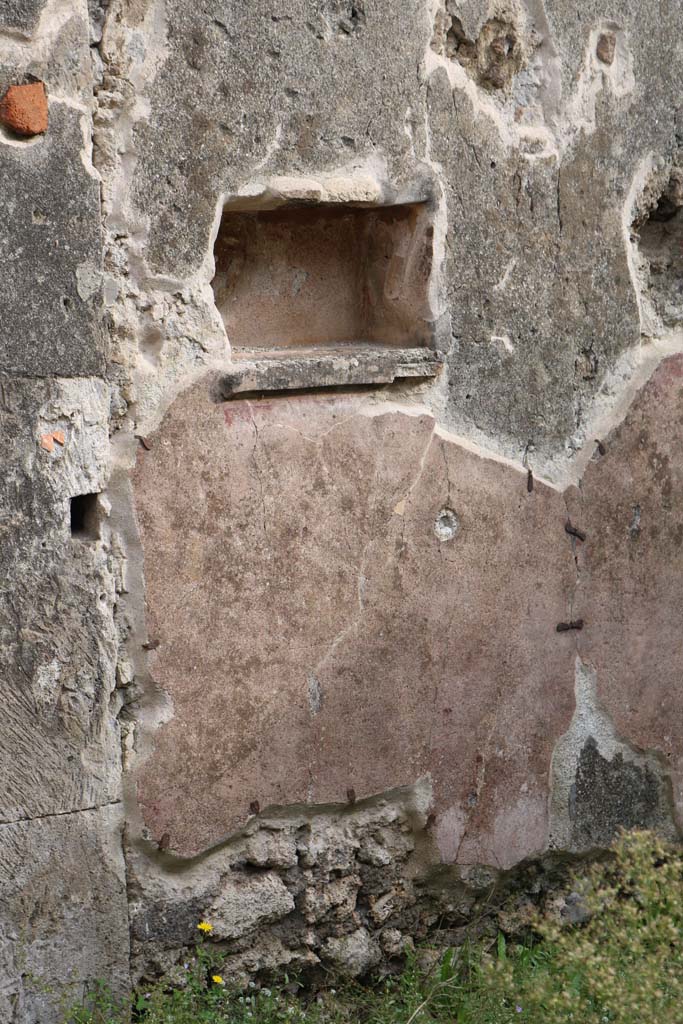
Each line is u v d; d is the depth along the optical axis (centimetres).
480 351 342
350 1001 339
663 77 365
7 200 271
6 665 284
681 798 393
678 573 383
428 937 356
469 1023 327
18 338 276
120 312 291
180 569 304
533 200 346
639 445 372
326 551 324
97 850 302
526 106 346
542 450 356
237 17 295
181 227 295
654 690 383
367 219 340
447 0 327
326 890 336
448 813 351
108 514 294
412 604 338
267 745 322
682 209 376
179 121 290
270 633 318
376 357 323
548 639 362
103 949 304
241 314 327
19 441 279
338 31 309
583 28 350
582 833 375
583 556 365
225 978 323
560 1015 318
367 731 336
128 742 304
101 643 296
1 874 289
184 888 315
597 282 360
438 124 328
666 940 348
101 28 281
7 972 291
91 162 283
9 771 288
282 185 306
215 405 304
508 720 358
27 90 270
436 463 338
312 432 318
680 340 379
